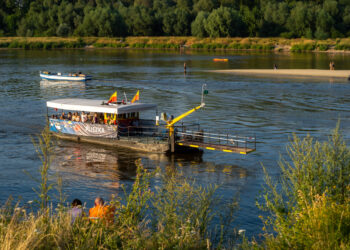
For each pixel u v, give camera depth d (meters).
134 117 30.41
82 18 179.00
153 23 172.25
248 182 21.28
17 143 29.84
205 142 28.27
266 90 58.78
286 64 98.56
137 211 9.56
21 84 66.25
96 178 22.33
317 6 162.12
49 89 61.03
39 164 24.86
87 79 71.12
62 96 54.03
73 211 10.62
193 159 26.11
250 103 48.06
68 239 8.07
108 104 30.31
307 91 57.44
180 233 8.95
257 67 92.19
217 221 14.96
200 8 178.88
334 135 10.81
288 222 8.99
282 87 61.78
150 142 28.11
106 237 8.33
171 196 9.87
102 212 9.71
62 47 165.50
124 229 8.79
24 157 26.36
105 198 19.23
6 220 8.70
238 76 76.44
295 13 157.38
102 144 29.70
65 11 179.12
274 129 34.41
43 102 48.53
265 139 30.97
